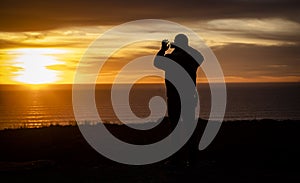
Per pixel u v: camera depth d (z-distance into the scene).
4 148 11.98
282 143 11.93
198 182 8.09
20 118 171.50
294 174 8.79
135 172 9.06
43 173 9.09
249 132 13.72
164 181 8.17
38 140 13.03
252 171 9.06
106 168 9.49
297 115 172.88
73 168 9.56
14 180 8.45
